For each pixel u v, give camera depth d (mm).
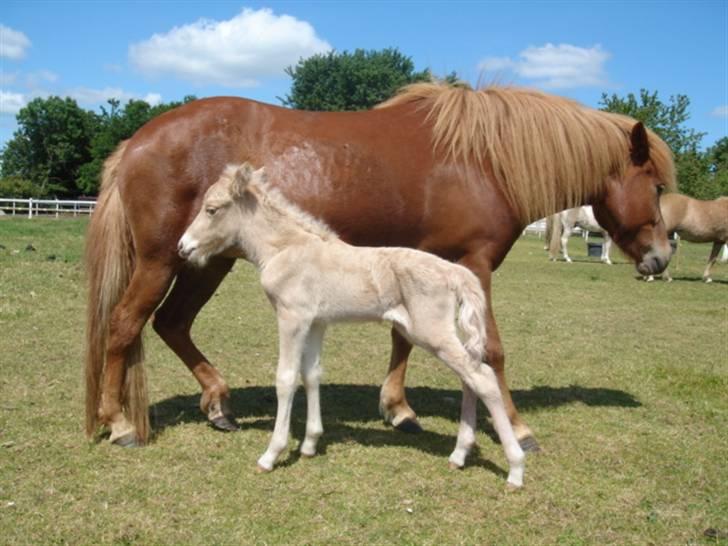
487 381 3742
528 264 18484
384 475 3982
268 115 4520
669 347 8094
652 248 5098
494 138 4582
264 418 4988
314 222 4102
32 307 8531
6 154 65938
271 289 3955
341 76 50531
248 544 3162
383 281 3828
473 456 4344
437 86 4949
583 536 3342
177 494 3645
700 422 5156
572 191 4922
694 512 3611
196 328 8180
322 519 3420
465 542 3246
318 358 4141
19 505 3434
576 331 9000
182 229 4320
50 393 5254
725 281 15945
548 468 4164
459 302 3777
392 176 4461
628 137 5004
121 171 4320
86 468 3932
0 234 18750
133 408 4328
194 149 4305
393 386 4852
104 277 4359
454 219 4547
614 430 4918
